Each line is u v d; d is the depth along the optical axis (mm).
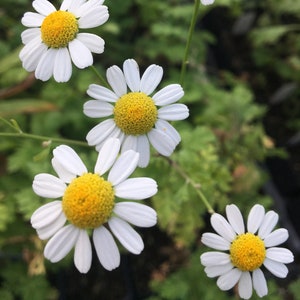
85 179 57
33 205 90
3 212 94
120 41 145
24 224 103
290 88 145
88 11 64
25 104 109
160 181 93
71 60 67
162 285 95
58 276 115
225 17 168
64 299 113
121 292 119
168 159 85
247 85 154
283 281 110
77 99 117
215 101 121
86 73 118
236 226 62
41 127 111
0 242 101
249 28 165
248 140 115
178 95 66
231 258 62
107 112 66
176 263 120
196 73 135
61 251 57
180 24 140
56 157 59
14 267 102
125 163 58
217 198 99
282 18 162
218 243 62
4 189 102
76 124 115
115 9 132
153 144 66
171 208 94
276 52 153
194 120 122
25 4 134
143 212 56
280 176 134
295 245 121
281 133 144
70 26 64
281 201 129
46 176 59
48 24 64
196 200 94
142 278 120
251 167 113
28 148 103
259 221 62
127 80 66
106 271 121
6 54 121
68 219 57
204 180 91
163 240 124
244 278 62
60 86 116
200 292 92
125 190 57
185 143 94
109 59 137
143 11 139
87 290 119
